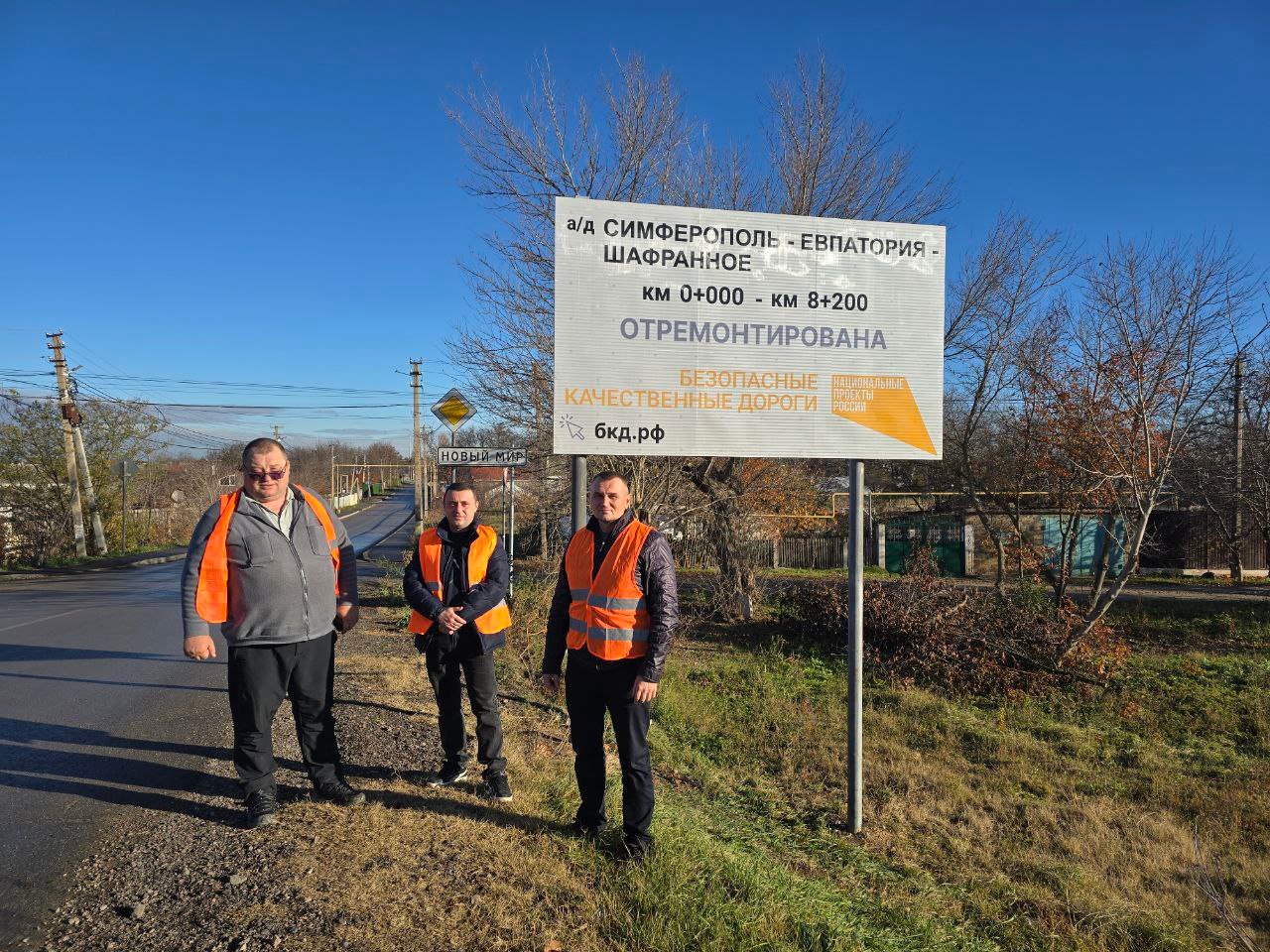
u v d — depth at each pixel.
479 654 4.22
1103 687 9.69
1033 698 9.51
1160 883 5.01
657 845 3.66
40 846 3.51
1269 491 18.27
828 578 20.41
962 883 4.71
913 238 5.32
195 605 3.52
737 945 3.00
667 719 7.59
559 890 3.29
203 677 7.24
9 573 21.44
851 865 4.72
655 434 5.00
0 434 24.56
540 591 8.98
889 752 7.32
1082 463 10.64
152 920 2.91
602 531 3.78
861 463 5.24
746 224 5.09
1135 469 9.89
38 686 6.85
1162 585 20.05
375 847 3.53
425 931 2.91
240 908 2.99
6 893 3.10
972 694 9.70
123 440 29.00
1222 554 22.41
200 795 4.12
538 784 4.54
